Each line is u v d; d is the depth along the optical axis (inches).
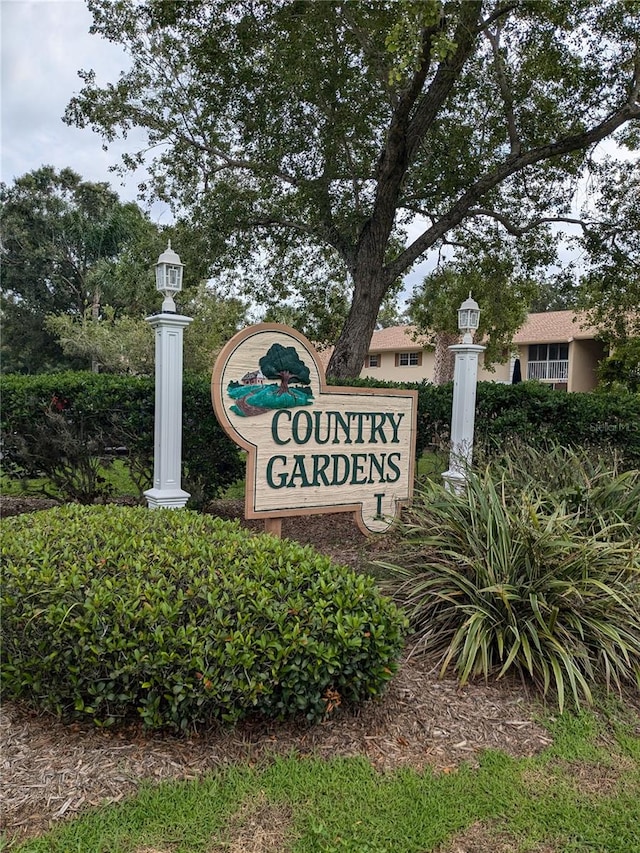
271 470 187.8
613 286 469.1
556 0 315.3
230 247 462.3
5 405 227.8
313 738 101.0
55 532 128.3
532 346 941.8
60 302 1221.1
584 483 180.2
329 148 399.5
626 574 137.9
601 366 507.8
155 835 79.0
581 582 132.2
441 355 826.8
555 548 135.8
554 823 86.0
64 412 231.9
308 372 192.7
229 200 425.7
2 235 1107.3
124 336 749.3
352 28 321.4
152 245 462.3
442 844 80.9
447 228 413.1
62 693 97.7
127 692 94.0
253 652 95.1
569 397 294.5
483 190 402.0
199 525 141.3
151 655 91.6
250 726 102.6
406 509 206.5
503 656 129.4
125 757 93.4
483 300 553.9
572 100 393.4
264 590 103.7
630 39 339.6
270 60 379.9
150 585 101.8
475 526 149.7
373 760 97.1
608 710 117.2
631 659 130.4
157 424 184.5
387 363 1079.6
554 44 354.3
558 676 117.2
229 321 745.6
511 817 86.8
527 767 98.5
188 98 415.5
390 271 409.7
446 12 271.9
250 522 265.4
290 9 327.0
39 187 1176.2
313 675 96.8
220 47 379.9
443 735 105.1
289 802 86.4
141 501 245.0
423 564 149.5
